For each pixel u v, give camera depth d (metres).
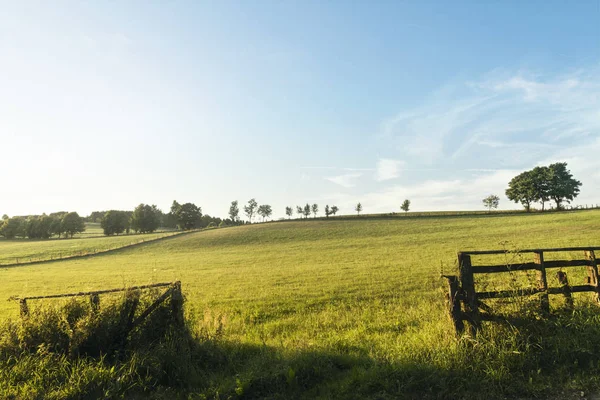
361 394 5.61
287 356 6.85
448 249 40.06
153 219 127.62
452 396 5.53
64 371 6.18
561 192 96.25
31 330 6.89
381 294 17.42
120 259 54.59
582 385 5.57
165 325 7.20
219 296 20.09
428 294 16.38
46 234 123.00
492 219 78.94
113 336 6.89
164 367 6.48
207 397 5.70
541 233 47.22
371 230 75.75
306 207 149.88
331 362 6.62
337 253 45.78
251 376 6.07
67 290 26.45
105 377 6.00
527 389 5.55
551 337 6.58
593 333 6.65
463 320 7.08
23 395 5.60
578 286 7.60
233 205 166.12
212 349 7.50
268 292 20.28
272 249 57.16
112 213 127.62
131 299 7.13
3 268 49.97
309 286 21.53
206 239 75.12
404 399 5.47
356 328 10.53
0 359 6.59
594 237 36.44
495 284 8.32
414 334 8.34
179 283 7.59
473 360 6.16
